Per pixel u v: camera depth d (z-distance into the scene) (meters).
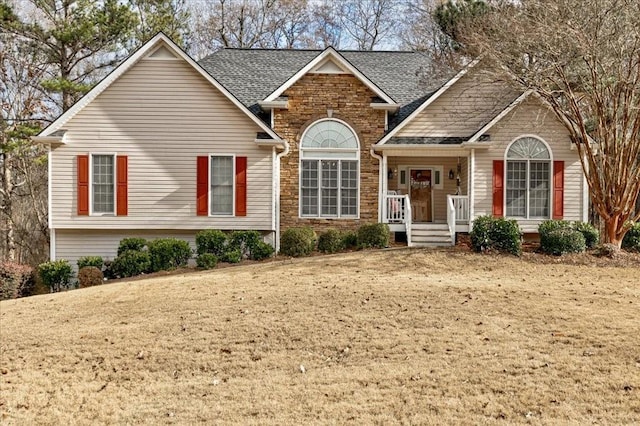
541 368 8.71
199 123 20.42
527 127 20.77
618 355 9.10
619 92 17.59
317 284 14.13
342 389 8.25
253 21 44.22
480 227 18.08
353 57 26.14
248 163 20.55
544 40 17.64
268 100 20.89
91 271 17.83
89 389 8.68
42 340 11.05
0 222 36.25
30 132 27.66
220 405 7.91
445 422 7.16
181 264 18.94
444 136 21.50
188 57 20.09
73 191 20.19
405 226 21.11
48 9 29.09
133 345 10.41
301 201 21.33
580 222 19.16
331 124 21.42
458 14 28.80
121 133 20.27
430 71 23.77
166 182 20.36
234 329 10.92
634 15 16.56
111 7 28.27
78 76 31.33
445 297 12.62
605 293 13.21
